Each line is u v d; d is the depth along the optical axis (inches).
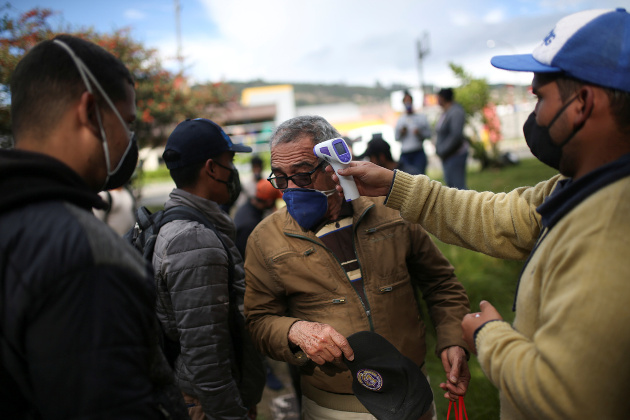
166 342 70.4
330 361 61.6
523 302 41.9
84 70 37.9
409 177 62.0
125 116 42.0
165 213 72.3
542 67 39.9
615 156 37.5
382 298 67.7
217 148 75.9
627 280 32.1
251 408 81.6
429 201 61.0
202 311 64.2
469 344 45.4
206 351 64.2
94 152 39.1
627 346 31.7
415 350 69.6
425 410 61.3
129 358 32.8
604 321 31.8
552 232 38.7
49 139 37.5
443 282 75.5
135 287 34.4
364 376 61.1
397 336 67.9
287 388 141.1
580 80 37.7
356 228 68.8
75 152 38.1
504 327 41.8
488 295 143.3
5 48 220.7
